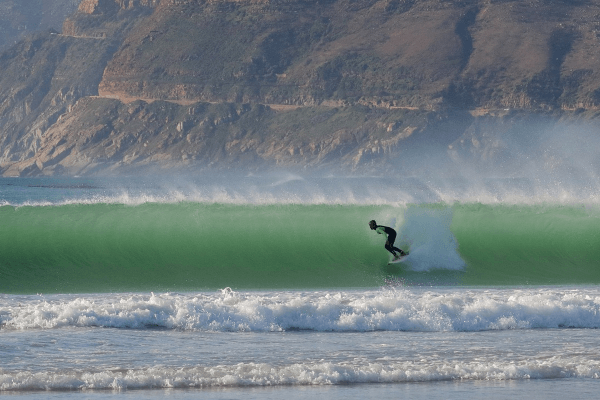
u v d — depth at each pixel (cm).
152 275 7975
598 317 5703
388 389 4094
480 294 6706
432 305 5675
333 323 5412
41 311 5400
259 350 4762
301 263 8444
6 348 4656
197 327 5328
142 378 4134
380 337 5159
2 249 8144
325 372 4288
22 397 3875
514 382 4244
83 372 4238
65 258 8181
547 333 5344
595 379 4316
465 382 4238
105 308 5484
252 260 8462
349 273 8131
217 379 4169
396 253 8394
